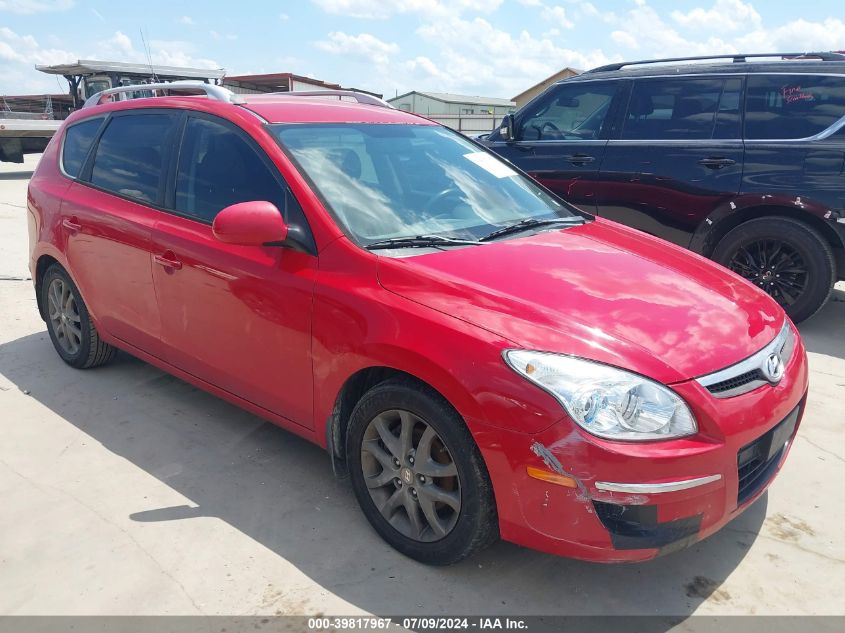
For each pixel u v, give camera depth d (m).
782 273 5.18
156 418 3.77
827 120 4.94
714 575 2.56
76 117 4.43
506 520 2.29
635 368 2.21
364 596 2.44
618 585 2.51
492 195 3.49
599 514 2.14
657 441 2.14
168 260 3.36
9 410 3.84
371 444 2.67
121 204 3.73
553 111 6.16
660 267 2.96
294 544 2.72
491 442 2.22
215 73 15.20
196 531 2.79
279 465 3.30
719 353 2.38
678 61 5.71
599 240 3.24
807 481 3.17
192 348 3.39
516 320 2.34
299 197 2.89
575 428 2.12
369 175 3.16
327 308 2.67
